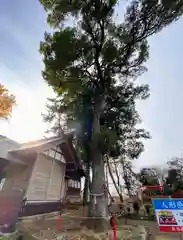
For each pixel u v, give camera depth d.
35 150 7.30
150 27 11.53
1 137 6.86
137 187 17.06
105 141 8.70
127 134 14.89
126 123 14.82
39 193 7.59
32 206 6.84
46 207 7.96
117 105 14.58
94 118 10.41
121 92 14.82
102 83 11.69
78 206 12.79
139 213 12.43
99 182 8.02
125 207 13.09
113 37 11.55
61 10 10.54
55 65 9.88
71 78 10.91
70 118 14.36
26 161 7.61
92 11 10.45
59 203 9.48
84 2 10.16
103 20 10.96
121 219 10.09
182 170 18.48
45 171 8.40
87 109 12.47
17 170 7.55
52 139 9.99
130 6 11.21
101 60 11.65
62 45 9.19
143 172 18.64
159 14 10.77
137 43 12.61
